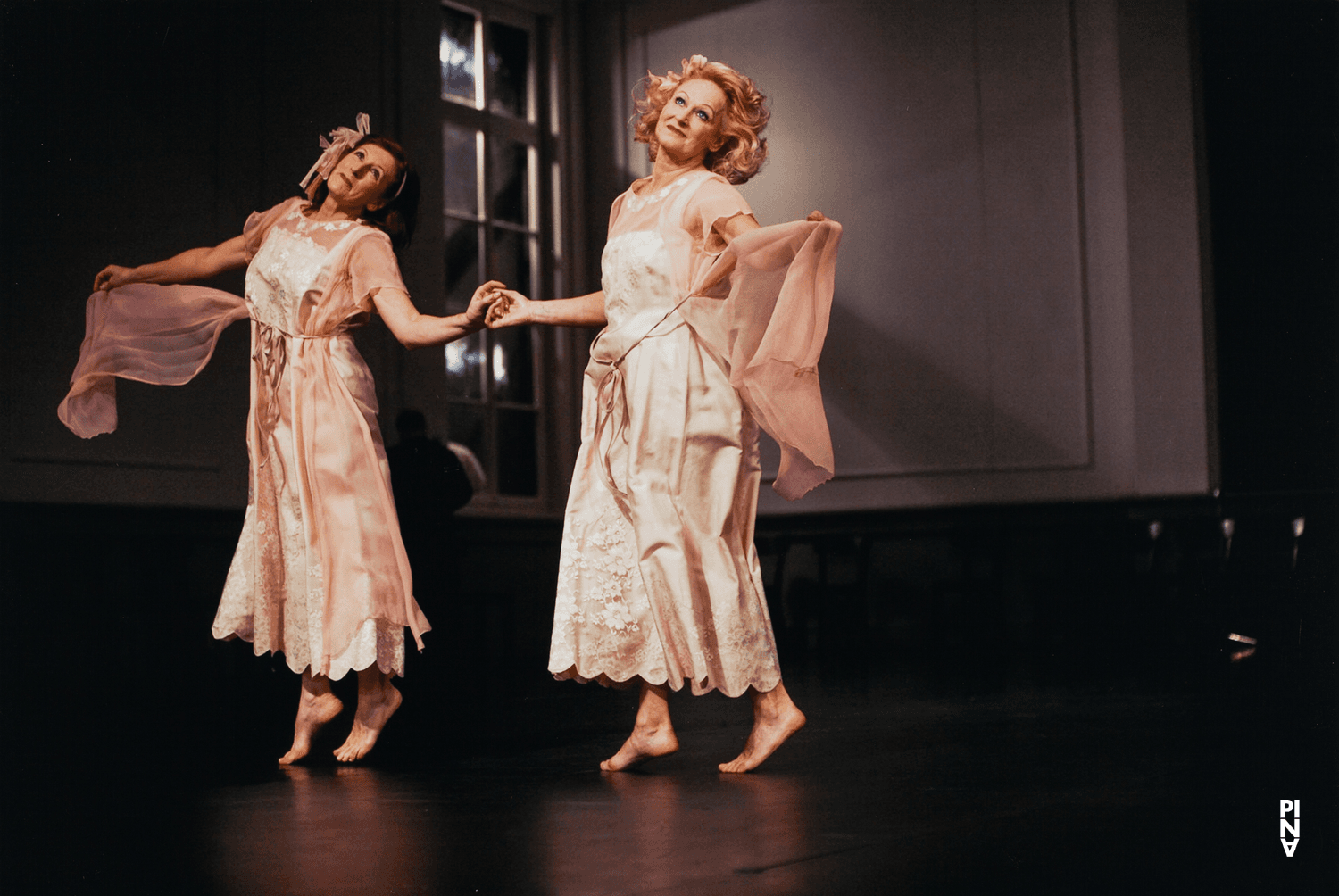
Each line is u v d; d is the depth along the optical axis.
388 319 3.16
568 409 9.55
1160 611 7.73
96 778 2.79
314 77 7.52
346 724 4.12
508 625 7.27
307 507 3.15
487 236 9.21
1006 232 8.72
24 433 5.88
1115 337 8.27
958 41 8.94
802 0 9.47
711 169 3.10
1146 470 8.08
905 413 9.03
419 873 1.75
